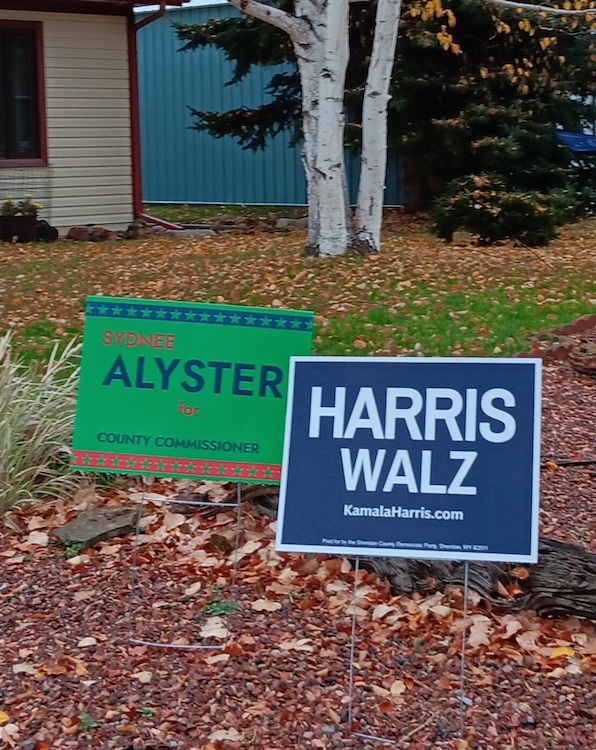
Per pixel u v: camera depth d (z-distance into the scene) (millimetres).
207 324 4445
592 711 3871
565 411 7473
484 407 3721
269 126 22000
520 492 3650
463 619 4109
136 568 4953
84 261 14086
